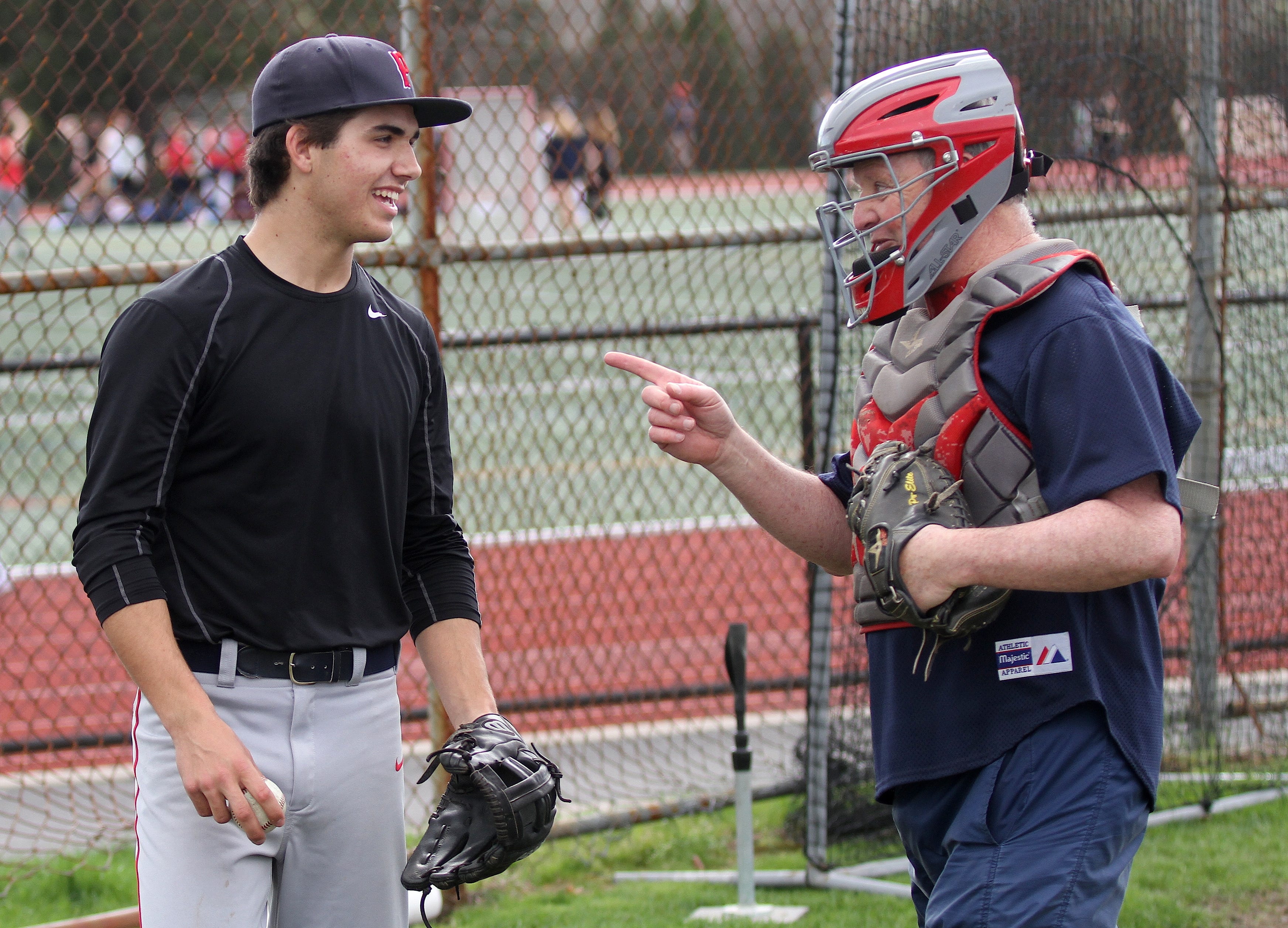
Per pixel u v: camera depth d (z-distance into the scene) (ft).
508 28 37.58
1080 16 28.07
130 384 14.20
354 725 15.47
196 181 33.19
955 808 14.38
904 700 14.57
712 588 49.47
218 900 14.56
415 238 27.22
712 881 27.20
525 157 95.20
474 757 14.47
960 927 13.55
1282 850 27.35
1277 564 33.94
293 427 14.76
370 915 15.72
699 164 39.27
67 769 33.81
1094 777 13.53
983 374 13.74
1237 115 32.01
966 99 13.87
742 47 41.68
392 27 46.57
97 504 14.15
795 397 78.84
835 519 16.37
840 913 24.80
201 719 13.89
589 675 40.37
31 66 68.90
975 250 14.40
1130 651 13.89
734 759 25.52
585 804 30.99
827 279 25.62
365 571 15.65
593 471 65.57
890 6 25.62
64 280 24.71
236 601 14.79
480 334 29.30
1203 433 31.19
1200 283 30.86
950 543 13.05
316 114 14.51
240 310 14.65
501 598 36.01
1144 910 24.06
